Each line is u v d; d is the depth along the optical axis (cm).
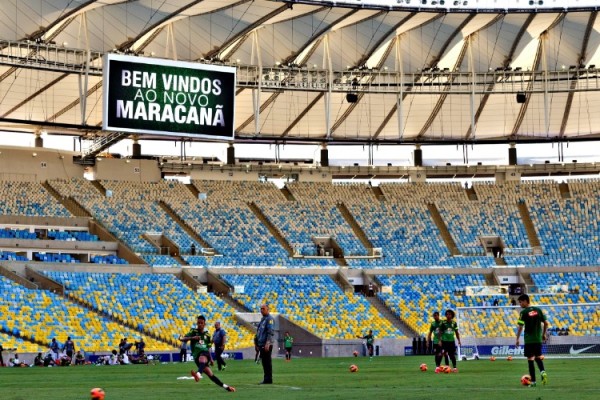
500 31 7662
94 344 5628
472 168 9006
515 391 2125
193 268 7219
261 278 7356
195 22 7088
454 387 2333
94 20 6862
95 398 1847
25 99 7438
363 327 6850
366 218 8506
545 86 7681
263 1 6762
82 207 7712
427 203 8731
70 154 8106
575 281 7594
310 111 8344
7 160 7788
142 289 6612
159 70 6669
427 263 7969
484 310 5466
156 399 2016
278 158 8969
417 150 8981
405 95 8356
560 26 7575
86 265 6625
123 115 6531
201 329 2477
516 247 8156
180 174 8650
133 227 7638
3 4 6412
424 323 7006
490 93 7938
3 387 2623
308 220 8356
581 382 2511
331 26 7269
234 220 8131
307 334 6544
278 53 7681
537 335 2356
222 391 2278
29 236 6981
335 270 7600
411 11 7125
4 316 5600
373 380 2764
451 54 8075
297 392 2198
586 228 8312
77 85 7475
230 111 6931
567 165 8938
